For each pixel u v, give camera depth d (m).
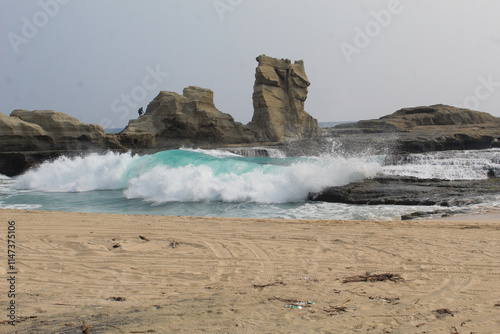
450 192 12.27
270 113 41.84
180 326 3.12
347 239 6.51
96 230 7.36
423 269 4.76
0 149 28.59
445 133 31.98
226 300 3.76
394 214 10.47
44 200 13.94
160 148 36.03
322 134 44.94
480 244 5.99
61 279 4.60
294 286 4.21
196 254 5.68
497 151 23.39
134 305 3.67
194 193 13.30
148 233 7.07
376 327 3.04
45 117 31.05
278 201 12.88
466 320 3.15
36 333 3.02
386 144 29.20
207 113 38.94
